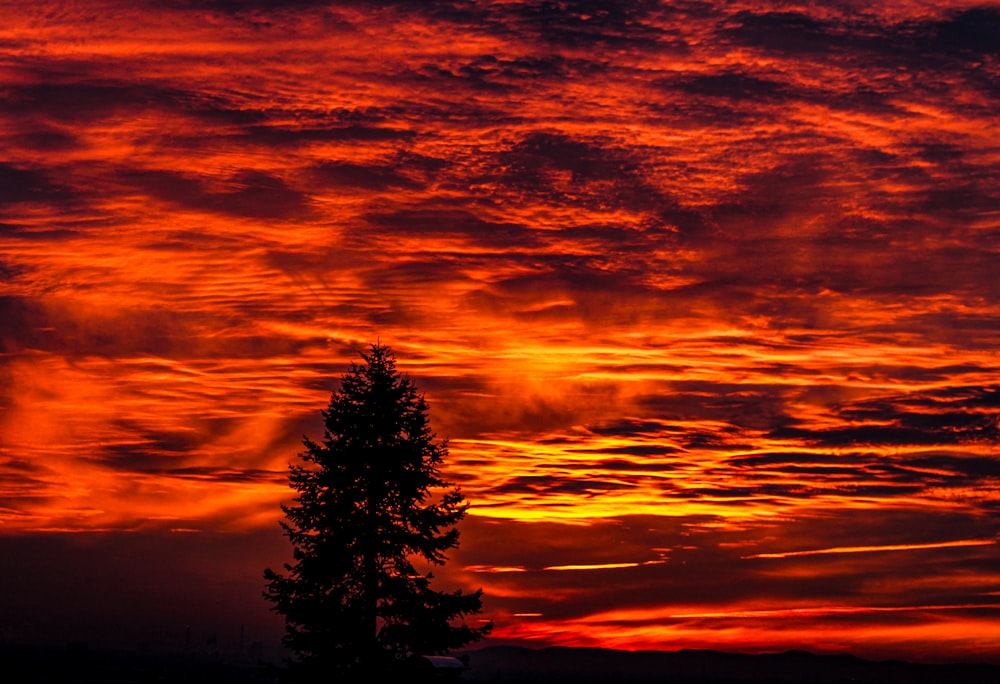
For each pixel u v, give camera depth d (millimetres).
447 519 56375
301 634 55438
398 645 55750
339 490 55344
